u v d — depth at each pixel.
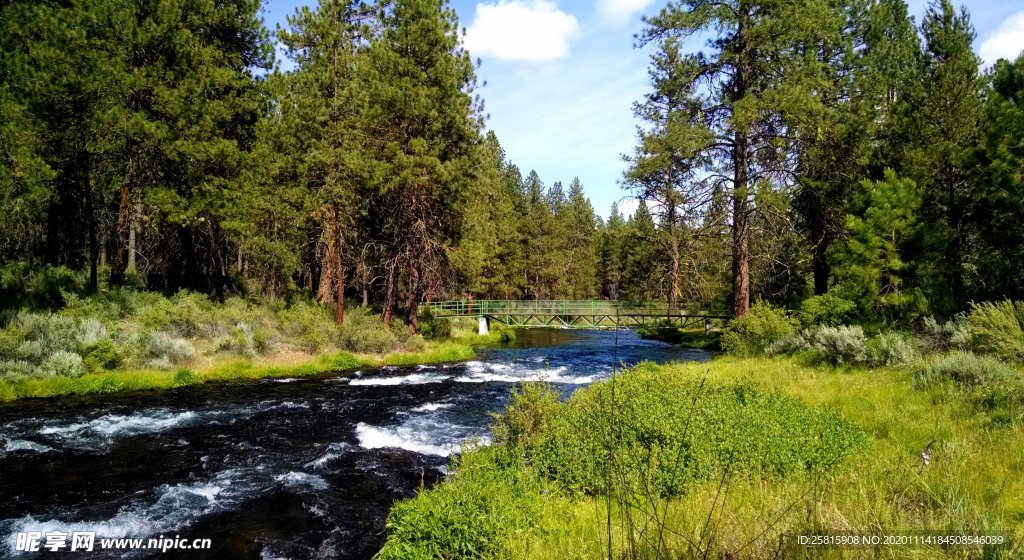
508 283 57.56
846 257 18.11
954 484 5.25
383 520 7.72
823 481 5.86
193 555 6.77
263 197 25.50
